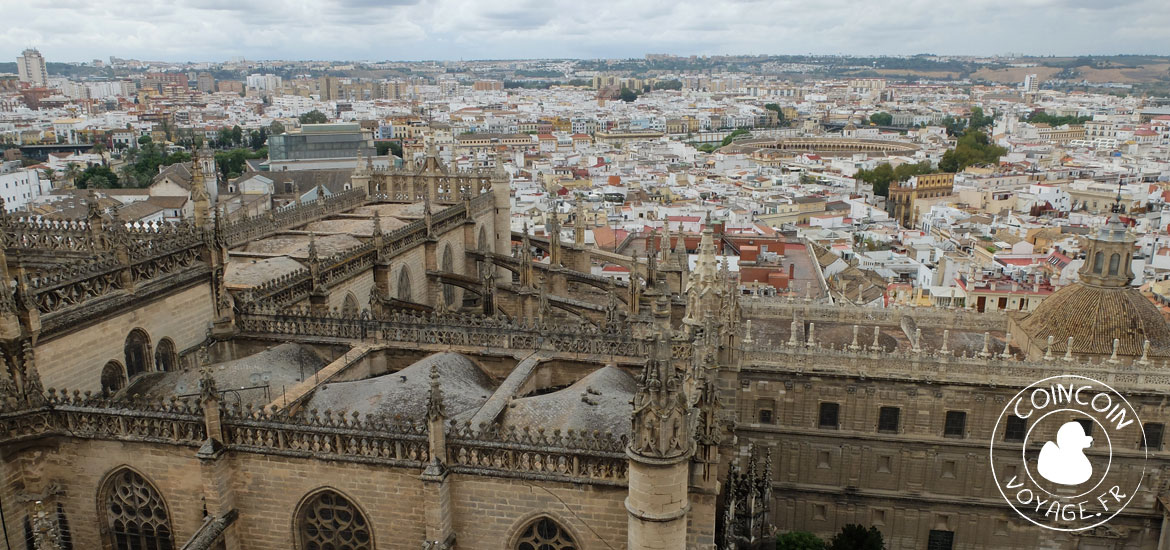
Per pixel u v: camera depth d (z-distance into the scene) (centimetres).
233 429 3231
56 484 3425
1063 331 7875
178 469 3288
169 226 4731
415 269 7256
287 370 4122
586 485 2970
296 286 5331
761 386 8044
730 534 4041
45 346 3522
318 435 3155
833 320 9275
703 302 4950
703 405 3036
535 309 6981
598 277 7969
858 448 7969
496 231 9581
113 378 3956
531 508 3056
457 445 3069
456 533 3142
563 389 3934
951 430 7844
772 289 12800
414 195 9388
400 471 3095
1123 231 7894
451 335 4388
